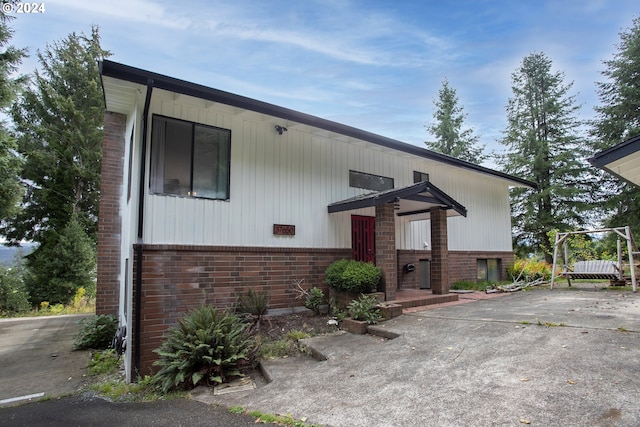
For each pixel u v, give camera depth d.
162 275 6.05
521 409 3.03
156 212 6.12
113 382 5.33
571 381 3.41
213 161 6.90
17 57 12.14
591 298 7.83
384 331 6.05
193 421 3.71
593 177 19.03
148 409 4.20
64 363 6.42
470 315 6.63
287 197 7.82
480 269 12.84
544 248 17.70
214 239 6.69
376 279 7.41
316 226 8.26
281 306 7.42
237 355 5.08
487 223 13.14
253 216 7.25
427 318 6.68
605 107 18.34
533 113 20.19
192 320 5.30
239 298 6.82
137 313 5.71
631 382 3.24
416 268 10.55
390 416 3.25
